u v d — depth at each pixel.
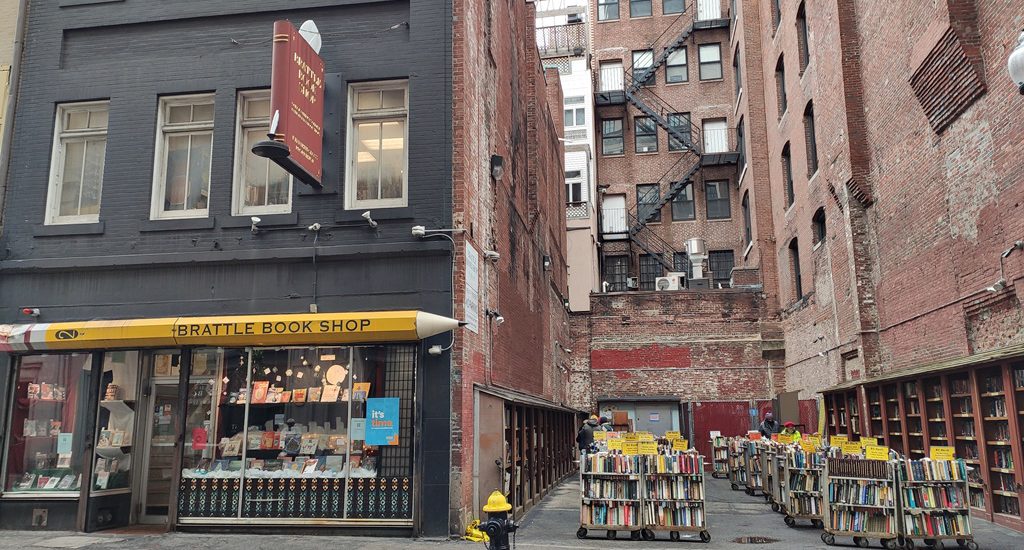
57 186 11.72
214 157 11.20
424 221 10.53
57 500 10.58
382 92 11.25
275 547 9.12
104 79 11.71
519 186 16.47
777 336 26.66
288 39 9.79
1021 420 10.22
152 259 10.88
